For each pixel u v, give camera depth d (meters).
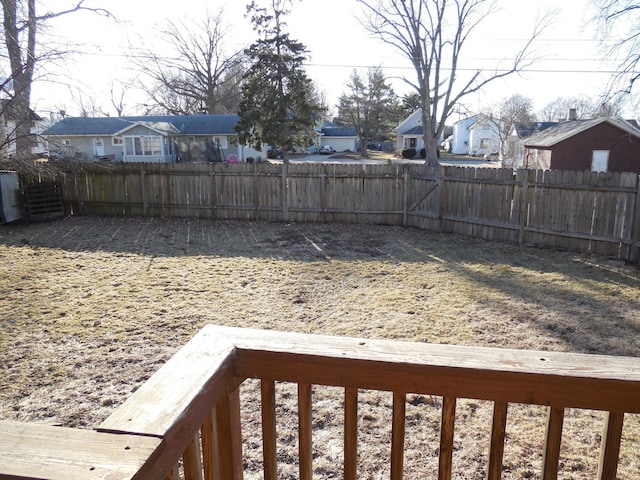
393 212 9.86
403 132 42.56
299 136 19.92
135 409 0.89
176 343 4.01
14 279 5.84
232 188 10.43
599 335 4.14
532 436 2.71
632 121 23.16
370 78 38.31
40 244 7.95
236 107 33.97
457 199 8.75
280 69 19.09
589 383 1.06
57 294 5.29
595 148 20.30
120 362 3.65
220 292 5.44
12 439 0.80
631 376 1.06
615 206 6.64
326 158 36.31
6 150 9.93
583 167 20.56
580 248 7.16
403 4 18.19
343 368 1.15
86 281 5.82
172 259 7.04
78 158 10.83
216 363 1.09
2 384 3.30
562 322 4.45
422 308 4.88
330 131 47.53
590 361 1.13
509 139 30.25
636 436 2.69
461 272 6.31
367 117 39.09
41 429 0.83
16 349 3.85
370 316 4.66
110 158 24.98
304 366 1.17
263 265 6.73
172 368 1.07
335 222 10.15
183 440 0.89
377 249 7.80
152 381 1.00
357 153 42.88
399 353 1.16
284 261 6.97
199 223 10.12
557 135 21.72
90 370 3.52
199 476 0.99
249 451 2.60
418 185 9.46
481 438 2.70
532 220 7.66
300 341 1.23
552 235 7.46
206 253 7.48
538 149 23.28
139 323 4.45
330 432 2.78
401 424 1.17
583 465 2.45
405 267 6.61
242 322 4.50
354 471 1.21
